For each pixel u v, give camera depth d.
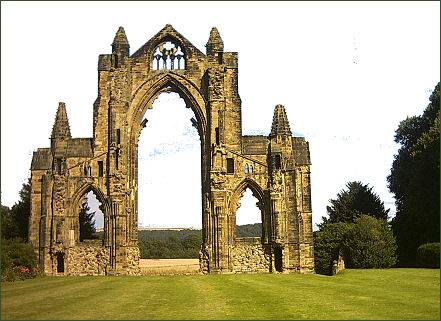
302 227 71.06
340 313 30.53
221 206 70.38
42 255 69.56
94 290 44.94
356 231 71.00
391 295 38.34
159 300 37.28
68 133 74.38
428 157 71.19
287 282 52.47
